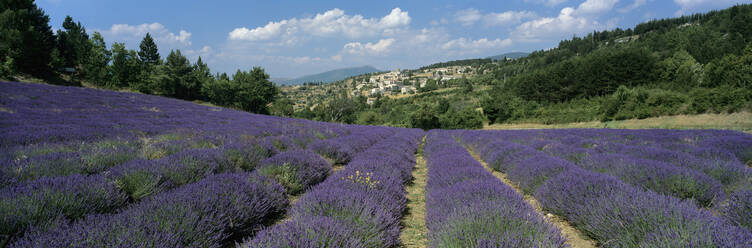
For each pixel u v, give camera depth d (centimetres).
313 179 640
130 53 6756
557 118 5031
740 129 2378
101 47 6681
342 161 937
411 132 2795
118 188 409
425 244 362
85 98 2284
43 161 504
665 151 793
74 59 6384
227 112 2747
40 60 5106
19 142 776
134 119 1571
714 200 429
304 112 7238
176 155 601
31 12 5728
